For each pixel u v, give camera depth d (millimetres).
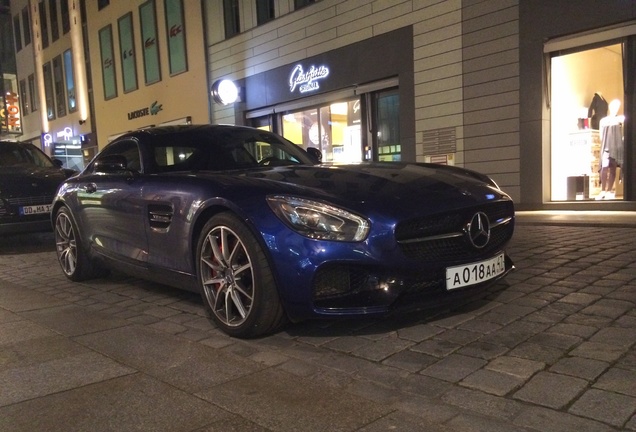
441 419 2199
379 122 11680
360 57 11484
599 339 2904
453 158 10039
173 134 4625
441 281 3111
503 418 2168
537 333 3057
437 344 3000
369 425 2189
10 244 8914
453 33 9828
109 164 4301
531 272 4520
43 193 7594
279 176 3500
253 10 14078
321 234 2930
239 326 3273
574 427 2062
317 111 13023
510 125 9250
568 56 8781
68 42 23562
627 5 7875
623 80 8266
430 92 10281
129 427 2260
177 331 3564
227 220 3273
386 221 2934
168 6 16953
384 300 2945
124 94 19766
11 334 3631
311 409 2354
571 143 8961
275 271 3029
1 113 30031
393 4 10734
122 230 4418
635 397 2252
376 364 2795
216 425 2250
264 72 13984
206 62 15742
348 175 3494
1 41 30594
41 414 2408
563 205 8852
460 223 3211
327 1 12047
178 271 3820
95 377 2812
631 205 8266
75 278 5375
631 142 8289
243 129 4973
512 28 9062
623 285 3943
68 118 24547
